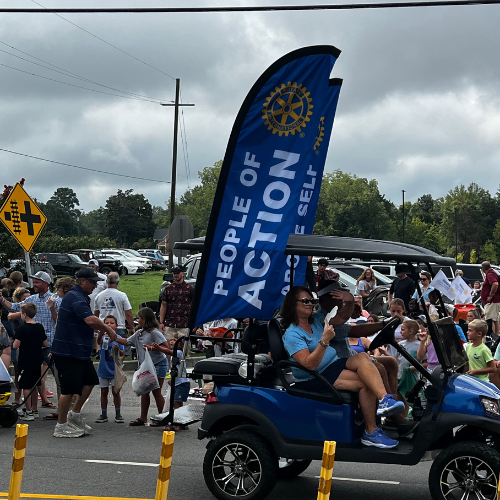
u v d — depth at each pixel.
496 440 5.91
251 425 6.19
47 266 21.59
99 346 10.42
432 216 181.00
